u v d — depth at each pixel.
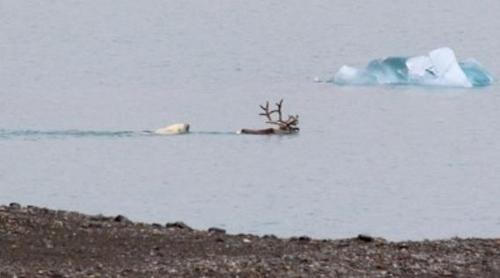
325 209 132.50
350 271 64.25
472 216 131.12
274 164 166.50
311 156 174.38
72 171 157.62
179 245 69.50
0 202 134.12
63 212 76.44
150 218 124.19
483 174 162.62
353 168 165.25
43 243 68.06
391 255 68.50
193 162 166.50
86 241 69.12
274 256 67.44
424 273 64.69
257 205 133.75
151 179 152.12
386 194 144.75
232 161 168.25
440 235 118.88
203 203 134.75
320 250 69.69
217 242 70.75
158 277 61.41
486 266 66.62
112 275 61.56
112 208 130.38
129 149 177.75
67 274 61.50
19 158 167.62
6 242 67.88
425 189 149.00
